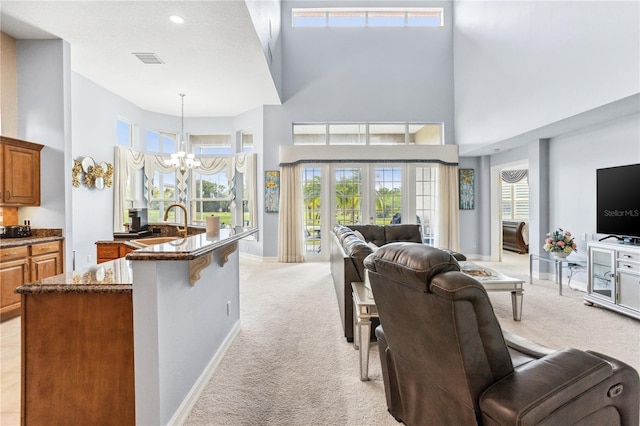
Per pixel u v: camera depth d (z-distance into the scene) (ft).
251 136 23.09
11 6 10.18
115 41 12.51
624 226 11.10
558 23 12.14
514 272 17.51
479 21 17.87
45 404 4.96
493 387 3.44
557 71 12.26
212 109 21.77
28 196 11.68
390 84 21.29
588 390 3.49
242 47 13.26
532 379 3.44
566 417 3.34
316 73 21.24
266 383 6.77
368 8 21.39
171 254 4.66
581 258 13.80
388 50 21.35
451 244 20.77
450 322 3.35
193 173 23.30
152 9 10.55
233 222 22.93
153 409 4.81
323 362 7.68
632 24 9.42
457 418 3.81
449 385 3.81
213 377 7.01
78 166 15.87
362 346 6.87
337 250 12.00
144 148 21.47
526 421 3.10
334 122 21.22
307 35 21.26
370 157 20.66
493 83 16.58
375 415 5.71
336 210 20.95
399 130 21.89
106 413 4.93
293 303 12.14
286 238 20.49
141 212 13.48
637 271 9.83
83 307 4.94
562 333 9.14
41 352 4.96
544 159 15.69
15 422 5.59
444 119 21.27
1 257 10.20
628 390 3.80
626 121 11.78
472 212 21.56
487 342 3.45
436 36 21.38
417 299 3.74
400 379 5.08
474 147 18.67
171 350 5.27
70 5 10.22
